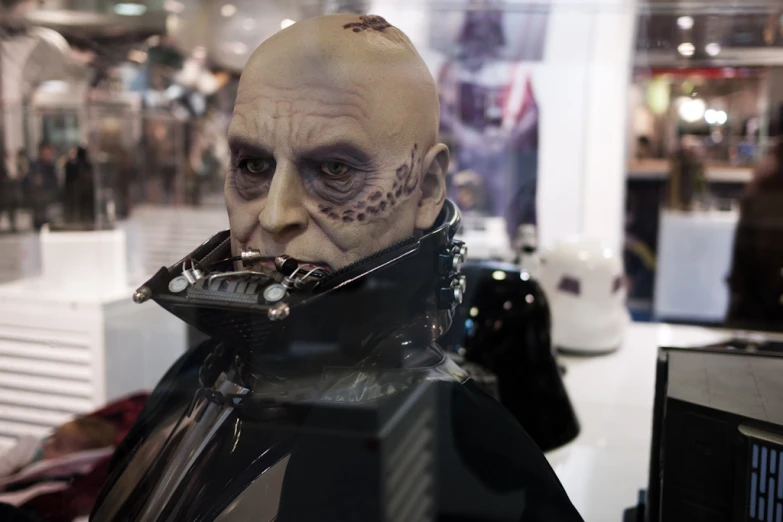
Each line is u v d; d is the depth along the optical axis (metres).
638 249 1.66
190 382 0.57
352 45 0.49
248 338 0.46
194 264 0.49
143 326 1.03
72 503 0.72
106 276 1.22
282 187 0.48
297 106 0.47
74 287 1.19
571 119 1.62
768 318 1.29
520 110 1.62
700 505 0.54
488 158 1.66
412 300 0.50
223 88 1.56
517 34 1.45
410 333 0.50
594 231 1.69
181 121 1.64
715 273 1.56
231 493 0.45
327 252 0.48
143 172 1.59
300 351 0.46
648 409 0.97
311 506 0.43
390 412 0.44
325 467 0.43
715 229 1.54
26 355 1.09
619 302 1.30
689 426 0.54
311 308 0.44
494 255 1.38
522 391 0.85
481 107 1.62
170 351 1.00
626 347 1.31
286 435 0.46
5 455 0.84
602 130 1.60
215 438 0.49
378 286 0.47
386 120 0.49
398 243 0.49
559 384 0.92
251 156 0.51
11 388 1.06
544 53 1.50
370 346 0.48
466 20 1.42
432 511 0.42
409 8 1.34
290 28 0.51
